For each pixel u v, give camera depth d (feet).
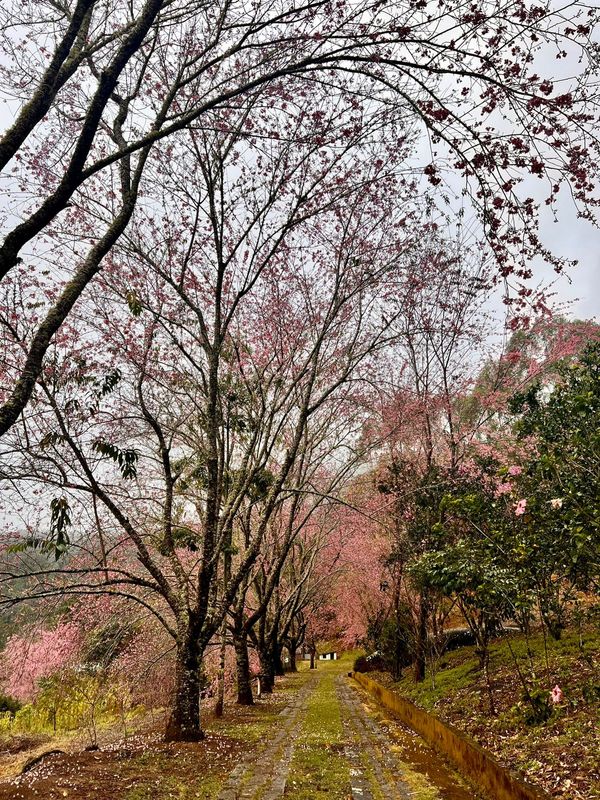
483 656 30.14
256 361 41.98
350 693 56.85
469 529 29.71
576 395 21.24
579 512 17.76
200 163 30.76
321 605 98.89
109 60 22.49
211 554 31.40
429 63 16.67
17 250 13.92
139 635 41.22
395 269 39.27
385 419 48.75
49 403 27.14
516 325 16.74
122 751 27.58
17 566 27.73
